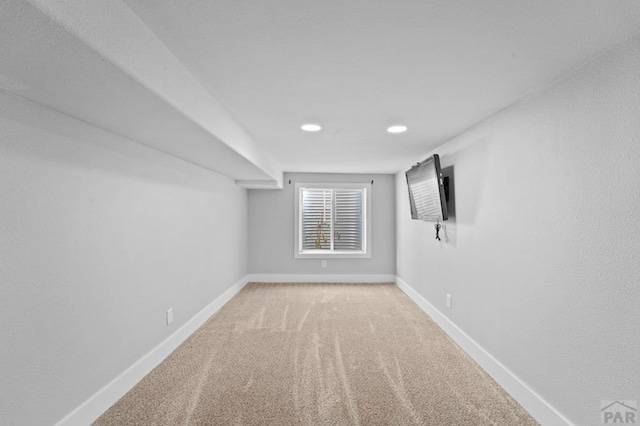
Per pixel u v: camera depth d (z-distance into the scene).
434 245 3.77
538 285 1.97
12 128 1.45
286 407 2.07
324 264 5.88
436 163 3.12
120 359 2.20
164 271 2.79
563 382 1.77
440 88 1.99
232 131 2.53
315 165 4.98
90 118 1.79
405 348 2.98
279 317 3.87
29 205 1.53
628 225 1.41
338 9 1.22
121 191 2.20
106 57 1.14
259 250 5.86
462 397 2.20
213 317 3.85
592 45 1.47
